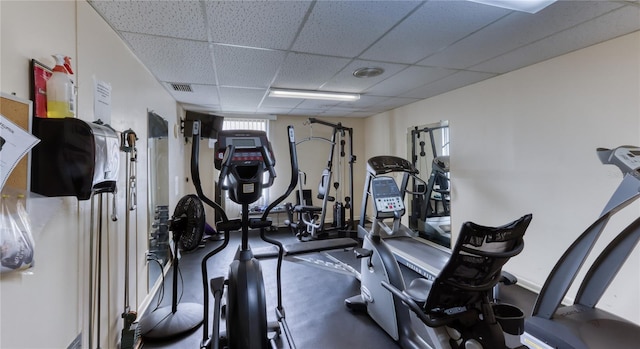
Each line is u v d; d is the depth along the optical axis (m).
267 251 1.99
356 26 2.00
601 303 2.24
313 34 2.11
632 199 1.26
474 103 3.45
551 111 2.63
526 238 2.85
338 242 2.15
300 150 5.90
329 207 6.07
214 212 5.27
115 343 1.89
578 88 2.42
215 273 3.44
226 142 1.66
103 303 1.72
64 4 1.37
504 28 2.04
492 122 3.21
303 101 4.38
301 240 4.72
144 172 2.60
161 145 3.25
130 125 2.26
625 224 2.15
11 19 1.03
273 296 2.82
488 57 2.59
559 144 2.56
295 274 3.34
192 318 2.28
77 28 1.48
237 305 1.52
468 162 3.54
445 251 3.63
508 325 1.59
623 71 2.14
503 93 3.08
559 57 2.55
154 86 3.04
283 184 5.75
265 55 2.51
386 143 5.36
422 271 3.21
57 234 1.27
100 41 1.75
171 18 1.83
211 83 3.33
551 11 1.80
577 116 2.43
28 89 1.11
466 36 2.16
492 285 1.49
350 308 2.54
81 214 1.48
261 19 1.88
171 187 3.76
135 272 2.32
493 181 3.21
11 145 0.94
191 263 3.74
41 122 1.12
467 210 3.57
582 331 1.42
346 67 2.85
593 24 1.97
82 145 1.15
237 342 1.45
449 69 2.91
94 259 1.60
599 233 1.38
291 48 2.36
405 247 3.75
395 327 2.07
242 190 1.69
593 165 2.33
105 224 1.74
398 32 2.09
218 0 1.64
